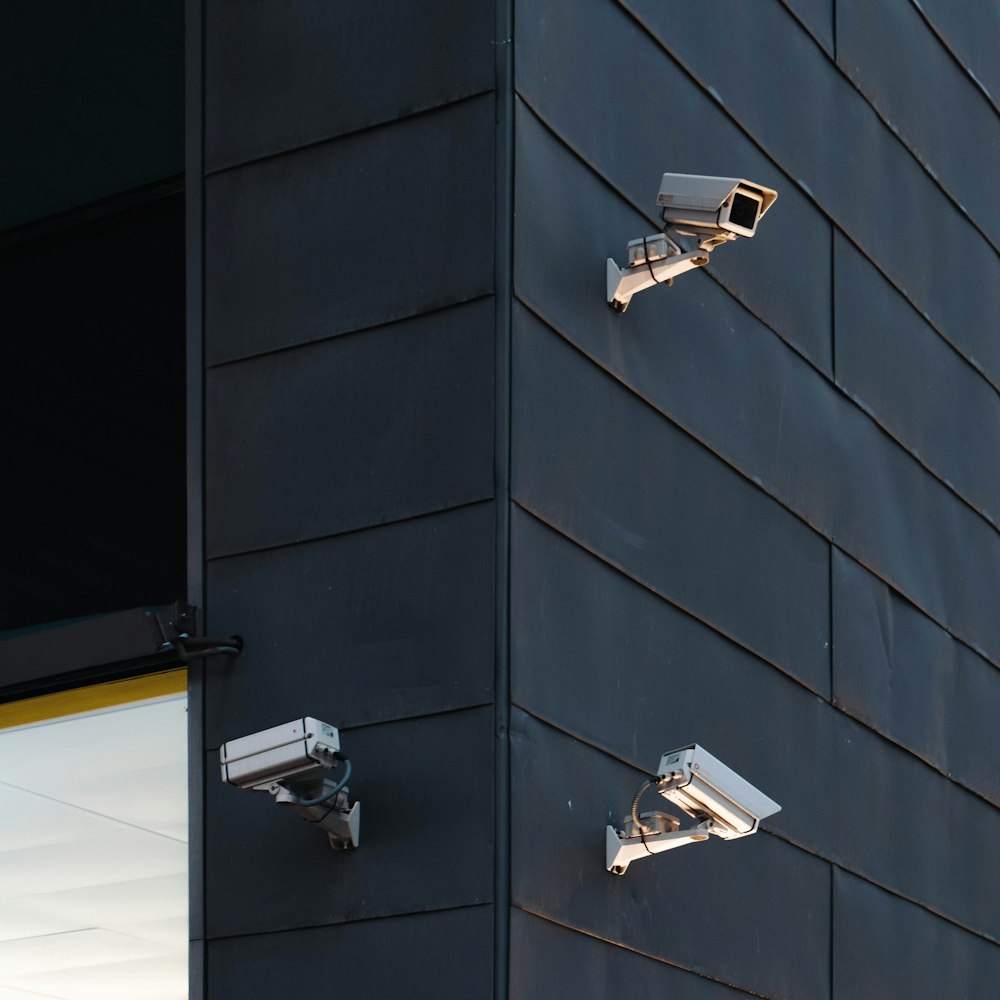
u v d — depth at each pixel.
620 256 12.23
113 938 14.24
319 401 11.65
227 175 12.41
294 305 11.91
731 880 12.46
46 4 15.19
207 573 11.75
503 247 11.16
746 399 13.70
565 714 10.90
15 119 15.19
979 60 19.53
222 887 11.12
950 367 17.70
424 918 10.35
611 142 12.40
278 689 11.27
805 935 13.27
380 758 10.77
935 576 16.59
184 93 14.72
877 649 15.23
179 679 12.41
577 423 11.51
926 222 17.64
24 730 13.00
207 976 11.00
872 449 15.73
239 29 12.66
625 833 10.98
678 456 12.61
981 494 17.94
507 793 10.32
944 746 16.25
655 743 11.73
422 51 11.80
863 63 16.75
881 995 14.29
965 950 16.02
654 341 12.56
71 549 14.02
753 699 13.05
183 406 14.05
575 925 10.65
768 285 14.36
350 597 11.17
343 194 11.91
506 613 10.59
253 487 11.74
